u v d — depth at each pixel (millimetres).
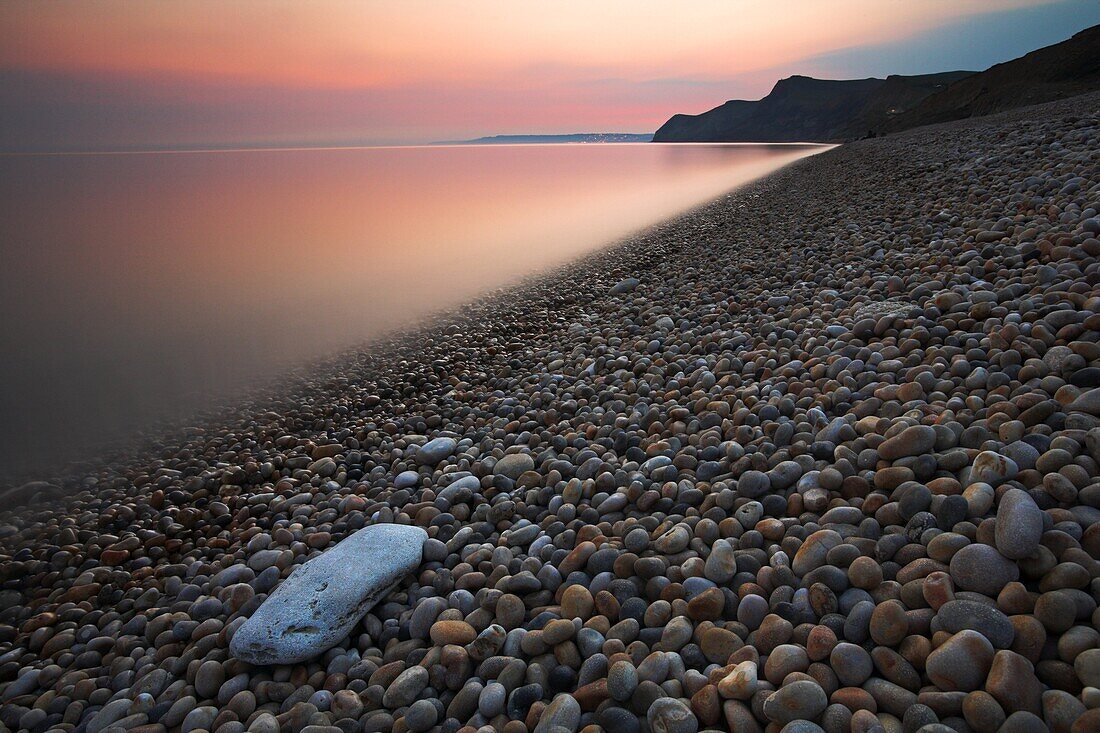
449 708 2506
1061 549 2221
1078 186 6336
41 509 5309
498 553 3381
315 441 6043
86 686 3199
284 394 7301
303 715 2592
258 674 2955
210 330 9906
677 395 4969
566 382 6227
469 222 21047
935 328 4301
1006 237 5918
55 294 12578
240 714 2754
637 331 7293
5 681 3443
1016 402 3090
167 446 6273
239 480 5414
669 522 3225
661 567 2908
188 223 22797
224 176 54156
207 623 3357
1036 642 1991
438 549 3580
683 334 6449
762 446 3646
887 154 20250
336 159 94000
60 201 31984
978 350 3830
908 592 2334
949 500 2541
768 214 14867
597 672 2467
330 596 3090
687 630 2541
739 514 3115
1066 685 1883
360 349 8594
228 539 4555
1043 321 3752
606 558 3061
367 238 18312
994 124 18172
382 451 5574
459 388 6898
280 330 9766
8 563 4508
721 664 2398
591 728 2193
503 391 6574
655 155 89312
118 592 4098
